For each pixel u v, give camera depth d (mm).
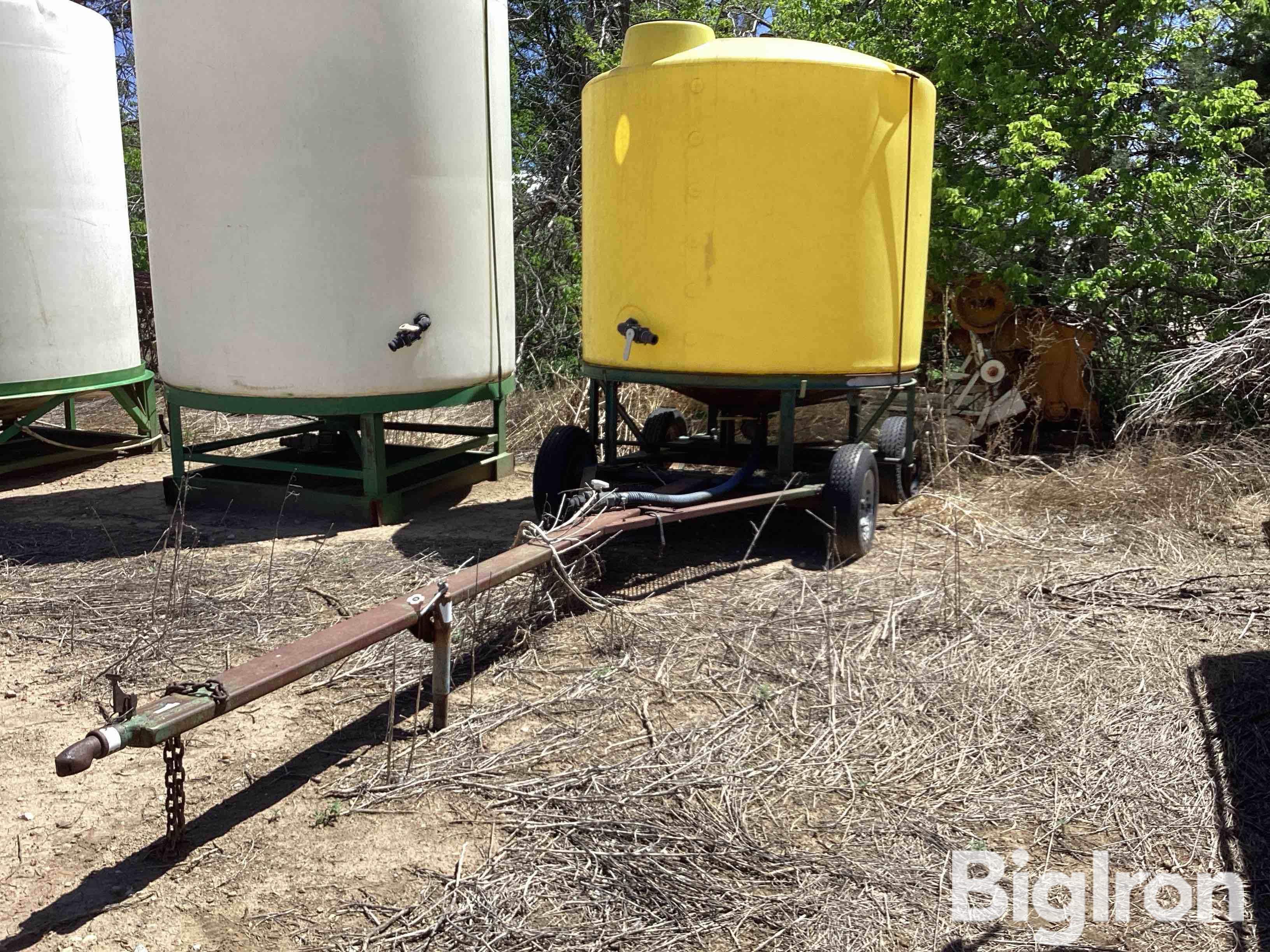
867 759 3645
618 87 5922
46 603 5363
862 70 5727
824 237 5785
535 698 4195
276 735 3914
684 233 5801
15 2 7730
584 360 6684
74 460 9344
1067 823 3256
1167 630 4805
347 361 6871
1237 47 10188
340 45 6488
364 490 7301
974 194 9133
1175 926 2762
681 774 3525
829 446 7480
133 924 2816
